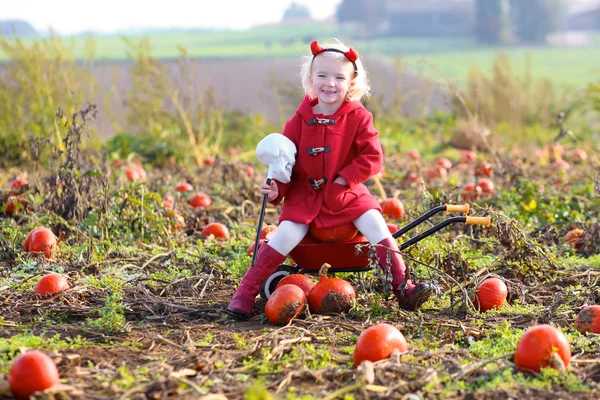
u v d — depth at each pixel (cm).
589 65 6525
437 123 1958
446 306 591
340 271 587
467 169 1342
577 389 417
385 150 1571
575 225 854
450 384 421
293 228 568
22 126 1375
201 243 794
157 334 522
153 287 642
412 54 9331
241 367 450
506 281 614
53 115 1282
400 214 866
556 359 433
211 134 1563
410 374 429
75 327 534
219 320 561
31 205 888
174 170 1305
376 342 445
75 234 800
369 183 1192
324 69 577
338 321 548
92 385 418
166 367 444
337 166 577
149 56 1589
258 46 12344
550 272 682
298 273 596
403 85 3547
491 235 767
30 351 407
